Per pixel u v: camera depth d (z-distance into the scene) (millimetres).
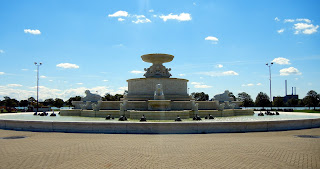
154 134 17625
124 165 9758
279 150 12234
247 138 15867
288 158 10750
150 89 34688
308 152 11836
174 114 26531
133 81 36250
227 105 35844
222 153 11625
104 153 11641
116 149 12484
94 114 30641
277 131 19328
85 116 31797
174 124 18078
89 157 10938
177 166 9617
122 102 32156
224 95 38531
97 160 10461
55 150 12305
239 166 9625
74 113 33500
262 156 11086
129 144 13789
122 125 18234
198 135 17172
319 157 10914
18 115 35219
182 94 36312
